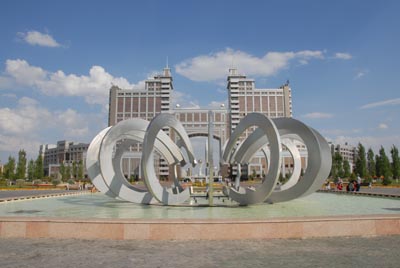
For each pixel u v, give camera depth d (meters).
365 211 13.30
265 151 19.22
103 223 7.55
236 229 7.48
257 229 7.52
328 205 15.77
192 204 15.17
